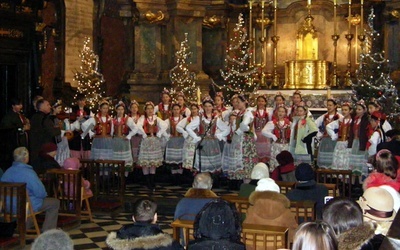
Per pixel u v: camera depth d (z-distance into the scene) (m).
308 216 6.33
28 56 13.41
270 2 19.33
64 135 12.23
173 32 18.66
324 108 16.64
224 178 13.14
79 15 18.23
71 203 9.52
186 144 12.14
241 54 18.88
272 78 18.78
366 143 10.97
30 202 7.75
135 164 12.90
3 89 13.00
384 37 18.17
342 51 18.88
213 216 4.03
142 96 18.61
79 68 18.36
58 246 3.29
